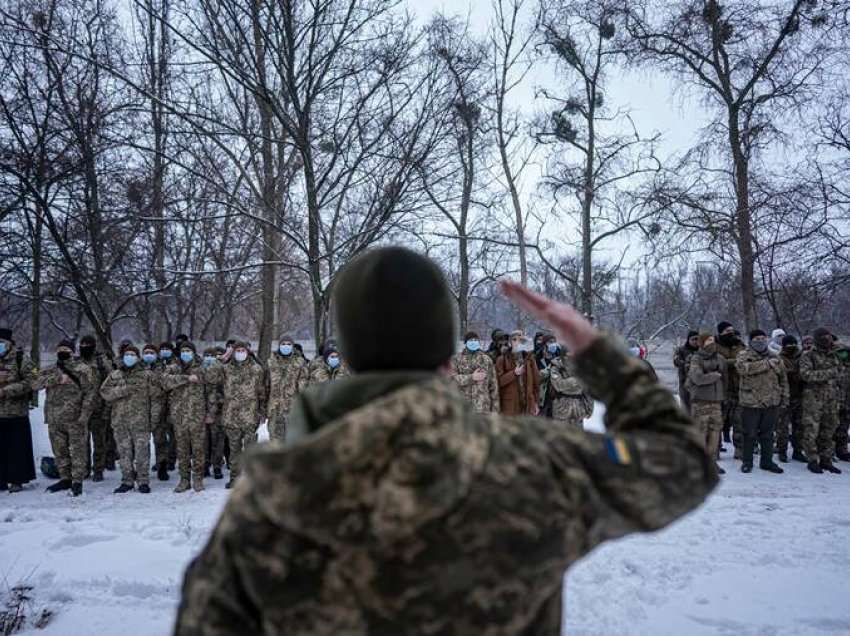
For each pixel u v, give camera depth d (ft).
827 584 14.96
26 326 77.00
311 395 3.26
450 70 36.42
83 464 27.99
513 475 2.89
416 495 2.64
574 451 3.15
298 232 38.24
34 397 32.27
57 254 43.27
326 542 2.63
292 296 96.78
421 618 2.65
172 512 23.81
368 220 34.68
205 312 81.00
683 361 35.81
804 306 59.57
